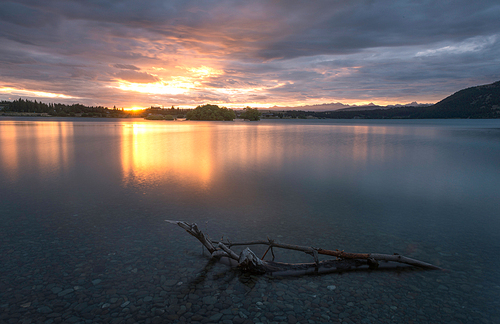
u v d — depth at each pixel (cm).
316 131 5766
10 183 1023
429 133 5003
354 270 458
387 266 471
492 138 3681
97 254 488
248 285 409
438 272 452
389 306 365
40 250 498
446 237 583
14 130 4481
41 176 1152
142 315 338
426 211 751
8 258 468
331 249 521
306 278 432
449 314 349
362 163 1573
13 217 667
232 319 333
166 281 412
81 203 785
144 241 545
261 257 498
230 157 1795
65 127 5762
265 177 1177
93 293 379
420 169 1388
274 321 331
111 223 636
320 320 335
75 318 330
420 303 371
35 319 326
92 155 1805
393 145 2720
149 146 2459
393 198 876
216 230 605
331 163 1567
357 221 671
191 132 4981
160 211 723
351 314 347
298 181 1106
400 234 596
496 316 346
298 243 546
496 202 841
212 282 414
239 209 750
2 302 356
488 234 600
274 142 3028
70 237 556
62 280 408
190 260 477
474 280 427
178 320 330
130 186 993
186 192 919
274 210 745
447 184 1071
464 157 1841
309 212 733
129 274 428
